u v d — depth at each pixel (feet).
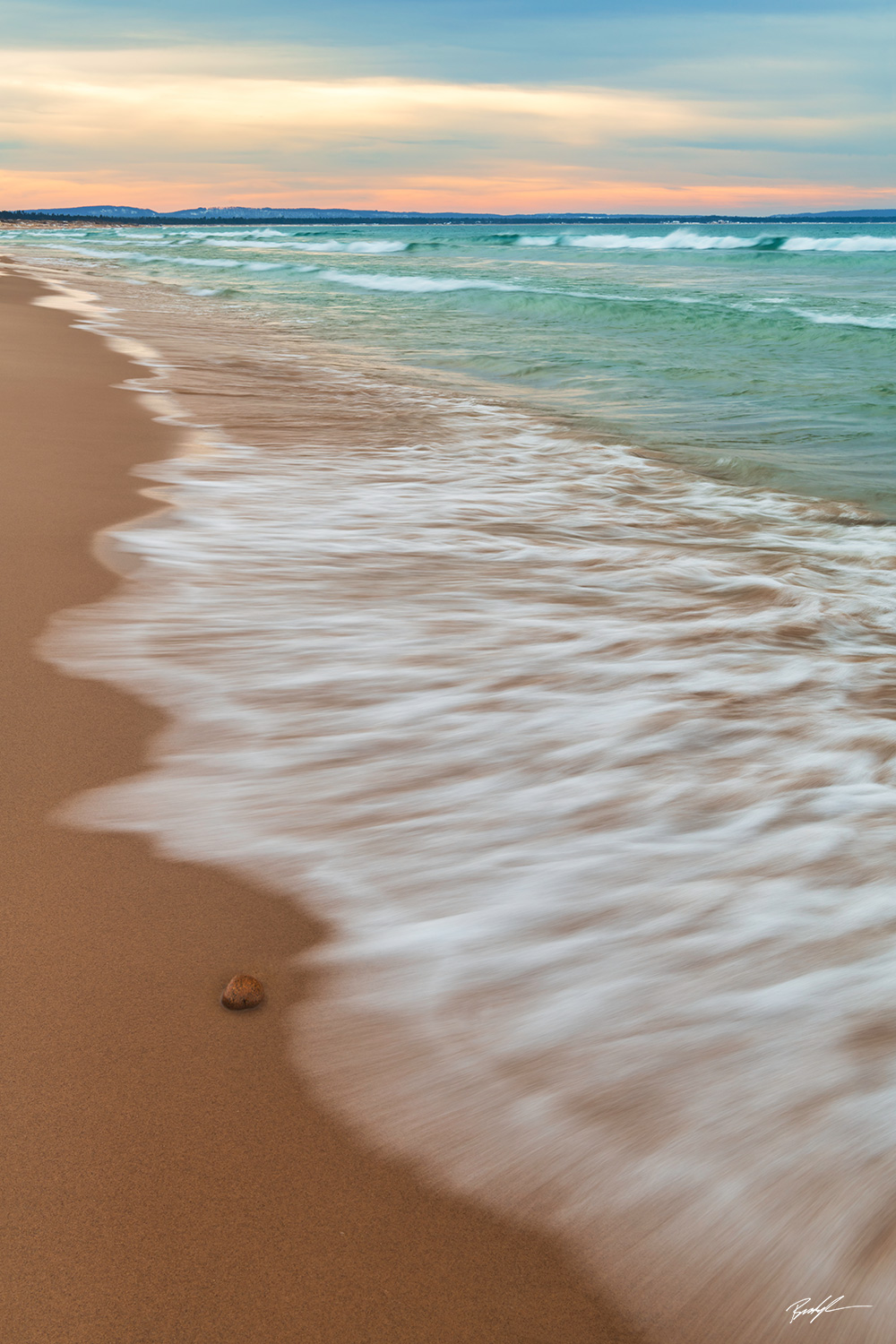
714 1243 5.00
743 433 29.96
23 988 6.48
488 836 8.37
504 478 22.98
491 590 14.98
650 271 112.57
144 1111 5.58
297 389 34.09
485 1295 4.72
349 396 33.40
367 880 7.75
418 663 12.01
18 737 9.81
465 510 19.92
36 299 59.31
